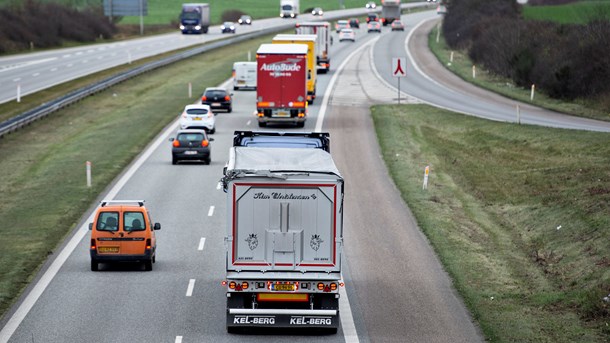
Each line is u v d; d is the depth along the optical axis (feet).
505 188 347.36
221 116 531.91
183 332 177.17
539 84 628.69
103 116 535.60
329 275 172.86
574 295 202.90
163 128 485.56
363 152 416.26
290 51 473.67
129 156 403.13
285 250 172.14
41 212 296.10
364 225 279.28
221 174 362.74
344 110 555.69
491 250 255.70
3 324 181.68
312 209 172.04
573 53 587.27
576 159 376.68
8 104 569.23
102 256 219.61
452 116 523.70
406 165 386.52
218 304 197.47
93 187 334.65
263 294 173.17
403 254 245.45
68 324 181.57
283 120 479.41
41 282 213.87
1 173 379.96
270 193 171.42
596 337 174.91
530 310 195.42
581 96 569.64
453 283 217.97
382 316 191.01
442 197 327.88
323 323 172.96
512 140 437.17
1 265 228.84
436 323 186.29
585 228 259.80
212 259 237.66
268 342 172.04
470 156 424.46
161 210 296.92
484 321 185.78
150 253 221.05
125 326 180.45
